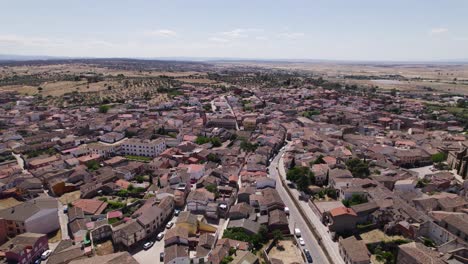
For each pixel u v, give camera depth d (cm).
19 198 15662
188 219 12762
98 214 14125
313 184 17475
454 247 11050
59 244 11681
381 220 13050
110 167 19300
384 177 17075
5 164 19638
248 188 15862
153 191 16112
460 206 13725
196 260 10819
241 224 12925
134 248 11938
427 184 16538
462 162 18475
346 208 13262
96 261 9531
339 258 11494
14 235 12506
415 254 9956
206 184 16862
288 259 11331
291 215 14588
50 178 17150
